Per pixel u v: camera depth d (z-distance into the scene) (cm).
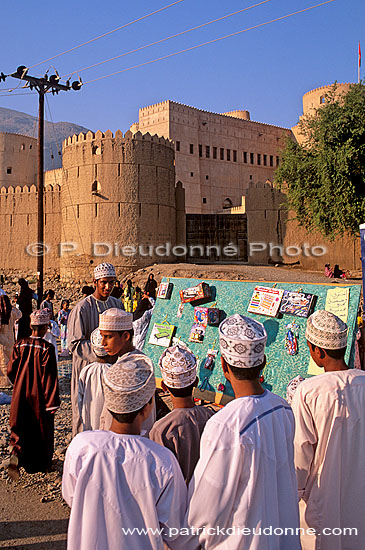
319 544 270
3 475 508
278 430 234
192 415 295
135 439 229
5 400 775
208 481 218
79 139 2655
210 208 5094
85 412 432
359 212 2227
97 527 213
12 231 3034
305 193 2405
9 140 4981
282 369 511
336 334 290
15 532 396
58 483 487
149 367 245
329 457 269
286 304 530
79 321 484
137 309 890
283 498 229
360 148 2197
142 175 2630
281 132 5881
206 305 619
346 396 272
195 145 5000
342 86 4947
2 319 840
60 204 2917
